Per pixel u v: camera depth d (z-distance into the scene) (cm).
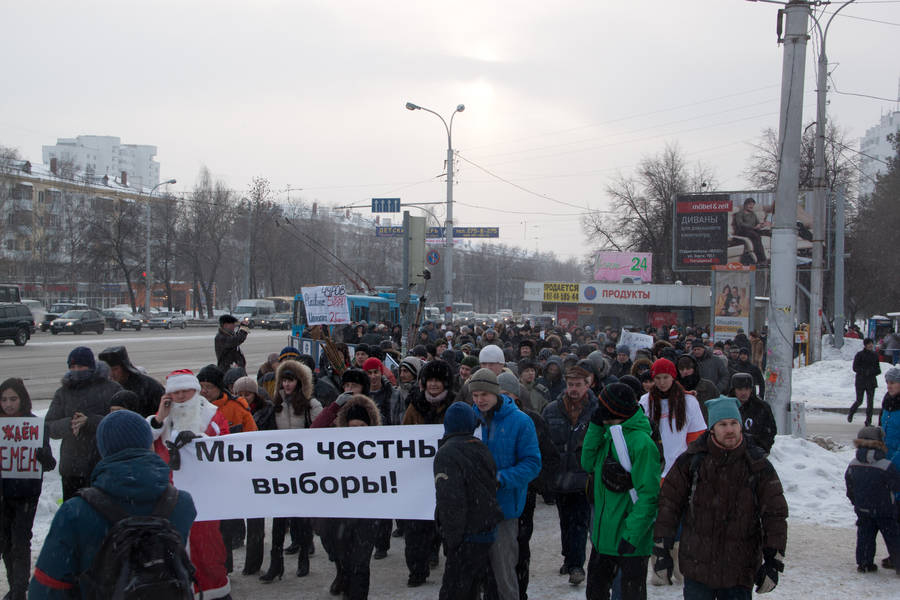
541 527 867
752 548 430
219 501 616
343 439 621
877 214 5025
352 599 592
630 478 505
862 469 687
